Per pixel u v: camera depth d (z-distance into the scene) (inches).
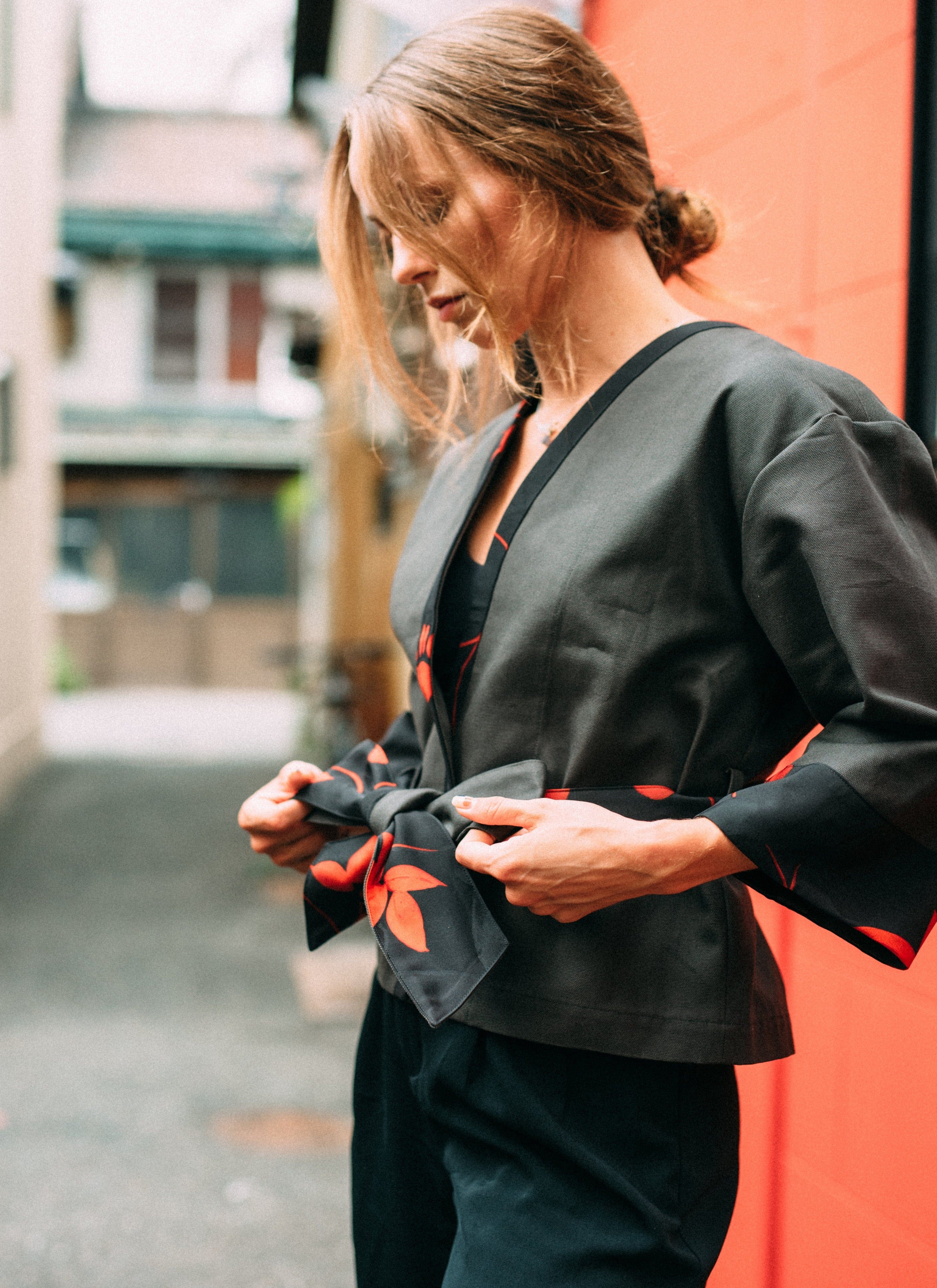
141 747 419.8
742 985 37.3
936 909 33.3
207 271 637.3
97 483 633.0
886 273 58.2
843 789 32.1
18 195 340.5
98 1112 119.6
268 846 46.2
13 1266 89.7
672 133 77.7
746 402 35.0
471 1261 36.5
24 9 346.0
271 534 643.5
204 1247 93.2
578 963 37.2
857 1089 59.4
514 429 41.6
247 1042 141.5
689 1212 36.9
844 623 32.5
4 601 321.1
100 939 184.5
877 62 58.6
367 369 45.9
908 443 35.1
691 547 35.4
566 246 38.2
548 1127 37.0
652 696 36.4
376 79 39.2
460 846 34.1
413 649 42.5
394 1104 42.9
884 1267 57.1
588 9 89.4
